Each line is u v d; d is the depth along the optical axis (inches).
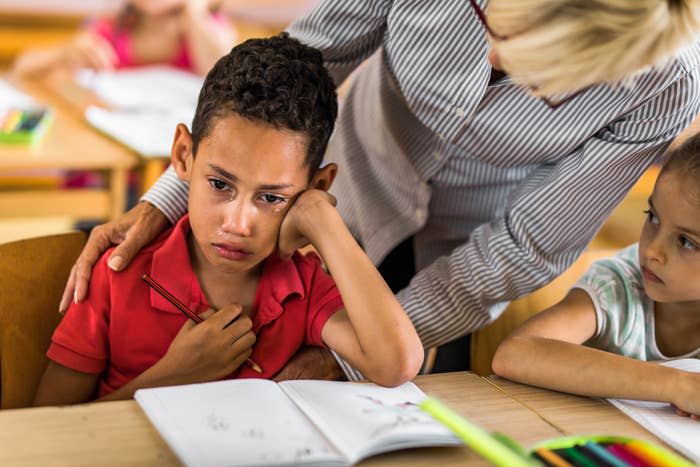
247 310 48.5
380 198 60.8
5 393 48.2
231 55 45.2
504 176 57.7
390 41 51.5
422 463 36.0
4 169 78.1
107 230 49.6
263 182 43.3
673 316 52.2
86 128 91.2
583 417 42.1
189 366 45.2
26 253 48.7
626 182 50.6
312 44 52.5
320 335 48.1
